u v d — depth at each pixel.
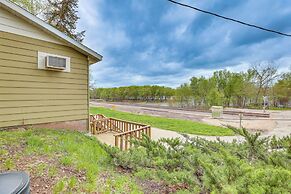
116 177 3.21
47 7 14.07
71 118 6.59
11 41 5.25
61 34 6.13
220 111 18.16
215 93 25.09
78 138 5.52
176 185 2.86
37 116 5.76
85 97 7.02
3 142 4.08
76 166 3.30
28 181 1.31
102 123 9.44
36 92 5.75
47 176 2.80
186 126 12.07
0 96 5.05
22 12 5.29
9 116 5.21
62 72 6.35
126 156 3.35
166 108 28.12
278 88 31.12
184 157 2.67
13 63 5.29
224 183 1.73
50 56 5.89
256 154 2.50
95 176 3.05
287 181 1.45
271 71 32.38
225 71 30.98
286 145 2.22
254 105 31.92
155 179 2.81
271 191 1.42
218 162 2.34
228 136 9.24
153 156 3.01
